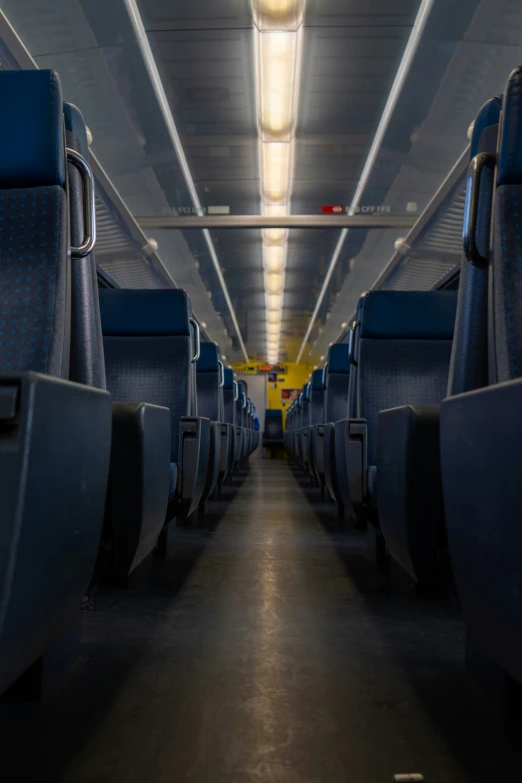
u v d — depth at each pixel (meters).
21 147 1.45
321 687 1.53
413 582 2.57
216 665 1.67
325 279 12.02
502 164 1.44
